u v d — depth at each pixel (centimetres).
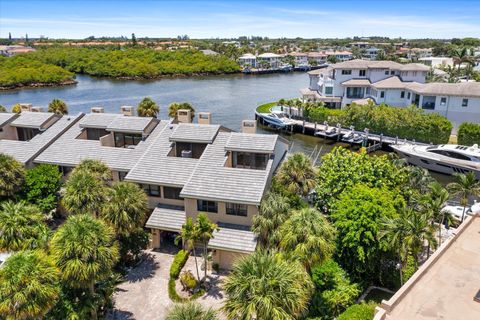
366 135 6291
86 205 2766
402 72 7981
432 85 6719
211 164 3316
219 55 19588
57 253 2020
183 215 3206
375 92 7606
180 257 2959
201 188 3048
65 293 2106
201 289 2680
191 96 11800
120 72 16675
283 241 2278
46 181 3400
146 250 3209
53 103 6644
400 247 2452
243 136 3528
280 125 7456
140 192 2906
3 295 1750
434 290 1784
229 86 14038
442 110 6512
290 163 3278
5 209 2456
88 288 2148
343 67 8094
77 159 3725
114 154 3738
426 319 1598
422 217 2486
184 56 18925
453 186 3325
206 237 2592
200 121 4156
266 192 3112
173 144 3734
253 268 1808
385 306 1644
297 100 8012
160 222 3156
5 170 3198
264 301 1652
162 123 4231
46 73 14450
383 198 2739
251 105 10288
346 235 2600
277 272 1781
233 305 1744
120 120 4141
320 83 8856
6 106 10262
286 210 2669
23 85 14012
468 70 10969
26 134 4438
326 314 2352
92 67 17312
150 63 17825
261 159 3544
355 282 2698
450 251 2114
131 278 2823
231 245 2819
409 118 6034
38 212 2572
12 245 2322
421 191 3338
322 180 3300
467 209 3625
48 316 2016
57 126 4303
